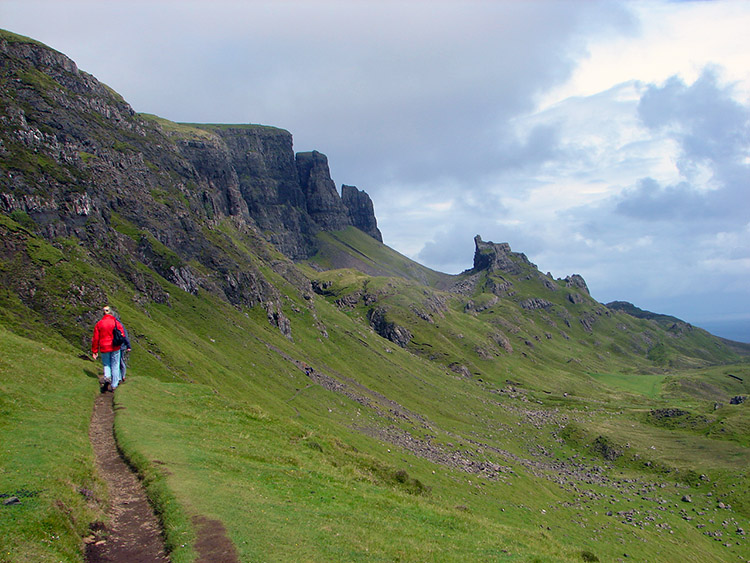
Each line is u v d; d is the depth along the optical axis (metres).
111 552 22.92
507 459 191.25
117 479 31.08
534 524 118.88
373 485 44.34
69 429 35.81
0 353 46.62
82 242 188.25
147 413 45.16
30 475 25.72
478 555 31.81
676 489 187.12
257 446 44.56
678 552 124.94
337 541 27.42
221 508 27.61
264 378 196.50
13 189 169.62
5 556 18.47
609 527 132.62
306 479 39.03
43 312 126.56
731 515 161.00
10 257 133.88
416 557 28.23
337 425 159.62
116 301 161.38
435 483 126.62
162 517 26.11
